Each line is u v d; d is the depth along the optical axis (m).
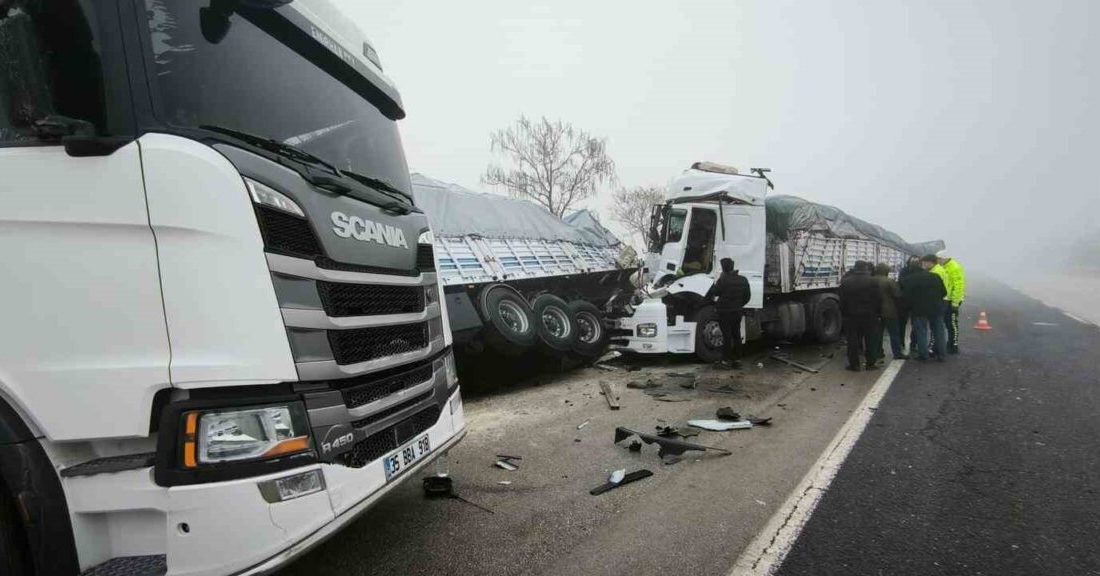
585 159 26.78
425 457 3.11
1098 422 5.34
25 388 2.17
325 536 2.30
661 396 6.92
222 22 2.57
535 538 3.40
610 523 3.58
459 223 8.81
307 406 2.34
